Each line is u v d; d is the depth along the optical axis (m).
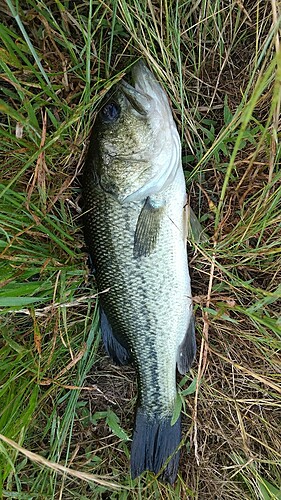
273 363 0.35
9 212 0.30
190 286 0.34
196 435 0.35
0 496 0.28
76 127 0.32
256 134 0.34
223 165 0.35
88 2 0.31
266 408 0.38
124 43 0.33
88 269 0.35
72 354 0.33
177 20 0.32
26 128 0.29
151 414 0.35
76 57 0.32
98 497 0.39
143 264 0.32
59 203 0.35
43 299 0.32
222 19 0.33
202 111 0.35
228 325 0.37
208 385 0.38
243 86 0.34
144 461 0.35
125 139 0.29
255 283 0.37
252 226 0.33
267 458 0.38
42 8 0.31
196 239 0.35
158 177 0.30
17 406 0.32
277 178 0.31
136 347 0.34
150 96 0.29
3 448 0.28
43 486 0.35
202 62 0.34
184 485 0.37
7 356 0.34
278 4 0.28
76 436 0.39
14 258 0.30
